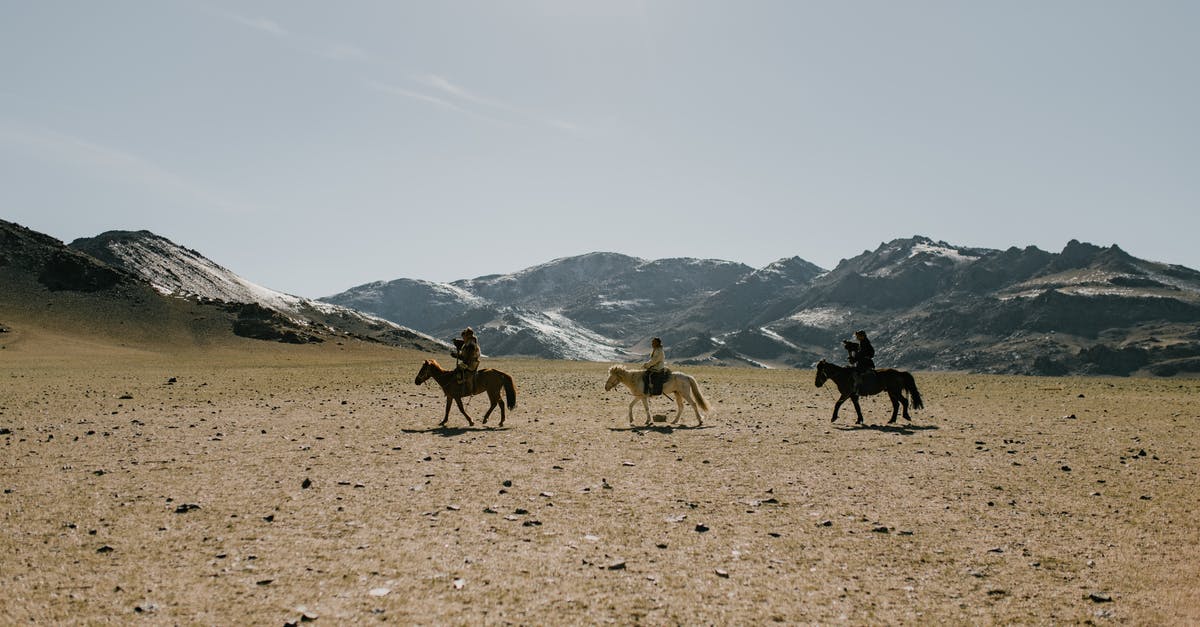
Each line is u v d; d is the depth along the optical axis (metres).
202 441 21.14
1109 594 9.07
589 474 16.19
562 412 30.61
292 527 11.83
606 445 20.56
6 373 56.47
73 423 25.27
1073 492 14.27
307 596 8.91
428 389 44.91
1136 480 15.23
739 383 50.12
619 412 30.67
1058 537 11.38
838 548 10.88
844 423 26.16
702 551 10.69
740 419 27.72
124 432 22.94
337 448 19.91
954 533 11.62
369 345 144.00
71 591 9.01
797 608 8.67
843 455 18.67
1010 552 10.70
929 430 23.78
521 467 17.02
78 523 11.96
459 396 25.20
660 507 13.21
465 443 20.97
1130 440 20.94
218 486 14.84
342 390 43.34
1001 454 18.66
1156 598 8.94
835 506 13.33
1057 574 9.79
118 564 10.01
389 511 12.85
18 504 13.20
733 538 11.34
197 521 12.15
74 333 123.69
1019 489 14.59
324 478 15.66
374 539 11.18
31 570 9.73
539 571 9.81
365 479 15.59
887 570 9.96
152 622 8.14
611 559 10.31
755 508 13.18
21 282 150.62
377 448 19.92
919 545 11.04
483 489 14.61
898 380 25.73
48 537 11.17
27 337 112.62
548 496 13.99
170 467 16.89
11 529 11.57
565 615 8.41
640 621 8.27
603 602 8.80
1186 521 12.08
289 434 22.91
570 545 10.92
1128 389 41.50
